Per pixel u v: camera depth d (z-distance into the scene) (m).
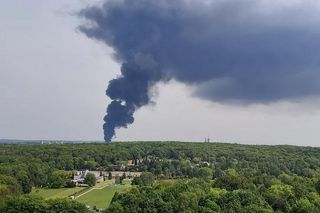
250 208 192.62
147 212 197.38
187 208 197.62
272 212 191.75
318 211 195.00
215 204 198.12
